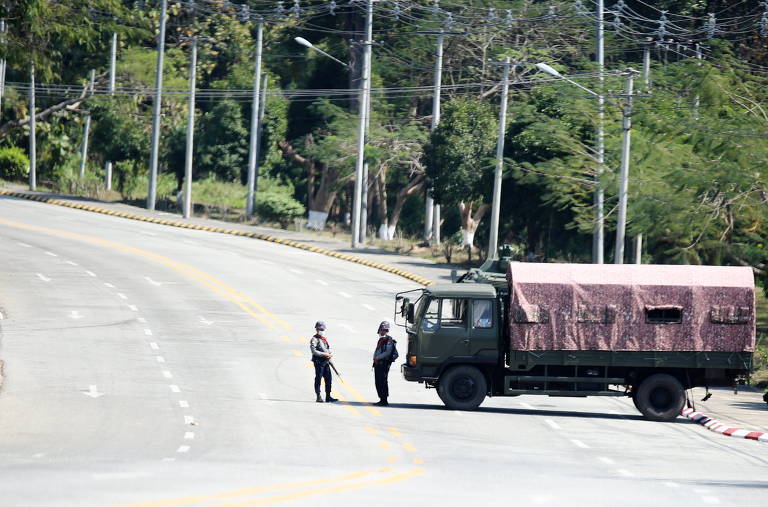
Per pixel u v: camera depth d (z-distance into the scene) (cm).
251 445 7869
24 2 13850
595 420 9981
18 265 18325
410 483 6150
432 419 9488
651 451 8344
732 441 9119
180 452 7444
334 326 14875
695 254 15875
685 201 15188
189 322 14500
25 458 6938
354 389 11044
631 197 15738
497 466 7206
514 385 10056
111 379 10912
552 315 9900
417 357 10112
